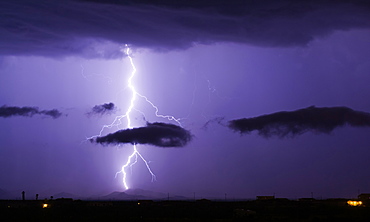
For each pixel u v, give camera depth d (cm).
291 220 5822
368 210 7625
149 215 7069
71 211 8031
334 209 8150
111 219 6122
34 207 9444
